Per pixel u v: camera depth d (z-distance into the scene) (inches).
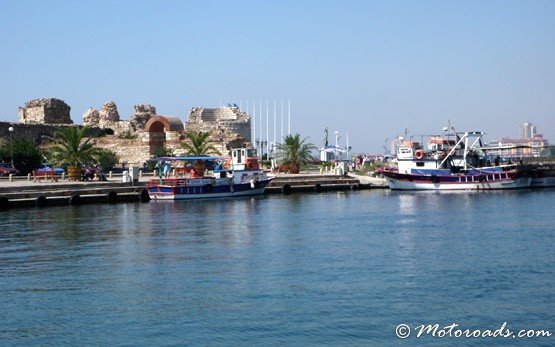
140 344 979.9
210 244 1758.1
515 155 5265.8
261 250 1651.1
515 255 1542.8
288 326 1040.2
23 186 2851.9
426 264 1451.8
